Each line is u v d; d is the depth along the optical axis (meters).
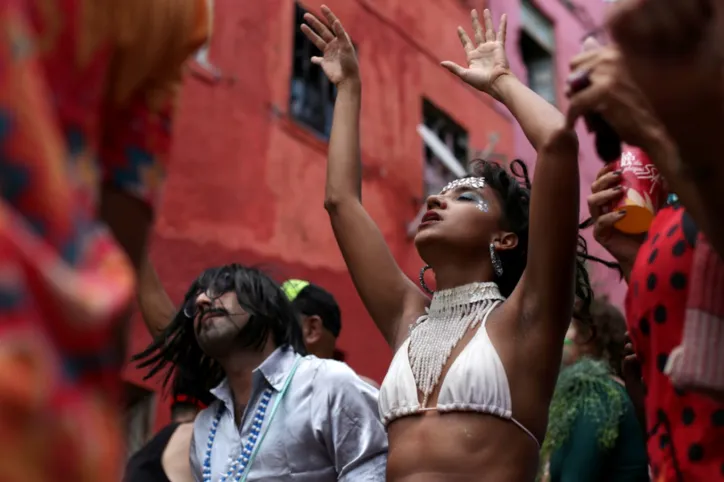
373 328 10.28
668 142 1.43
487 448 2.23
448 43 13.46
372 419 2.84
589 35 1.76
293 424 2.81
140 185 0.91
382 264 2.82
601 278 12.06
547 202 2.25
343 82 3.14
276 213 9.55
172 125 0.96
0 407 0.59
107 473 0.65
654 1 1.10
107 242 0.73
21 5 0.70
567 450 3.17
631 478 3.12
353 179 2.96
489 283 2.56
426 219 2.68
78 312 0.65
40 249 0.64
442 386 2.31
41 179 0.66
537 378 2.31
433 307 2.59
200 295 3.03
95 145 0.79
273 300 3.02
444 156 11.75
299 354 3.01
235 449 2.87
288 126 9.91
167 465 3.12
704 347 1.46
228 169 9.14
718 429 1.58
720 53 1.11
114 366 0.70
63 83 0.76
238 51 9.55
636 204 2.16
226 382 3.04
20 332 0.61
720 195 1.20
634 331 1.86
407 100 12.30
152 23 0.87
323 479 2.79
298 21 10.78
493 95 2.51
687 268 1.69
